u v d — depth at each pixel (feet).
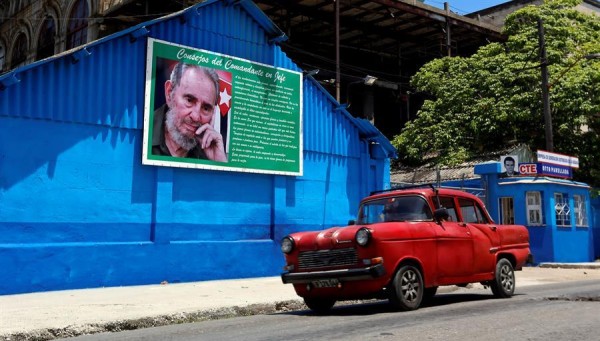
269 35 50.98
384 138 58.18
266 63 50.44
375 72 114.01
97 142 39.58
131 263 40.04
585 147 80.94
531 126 82.58
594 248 79.77
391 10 95.76
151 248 41.14
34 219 36.27
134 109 41.55
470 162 81.25
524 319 22.20
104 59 40.42
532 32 86.63
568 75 79.82
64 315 25.61
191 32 45.42
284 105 50.83
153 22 42.52
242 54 48.78
